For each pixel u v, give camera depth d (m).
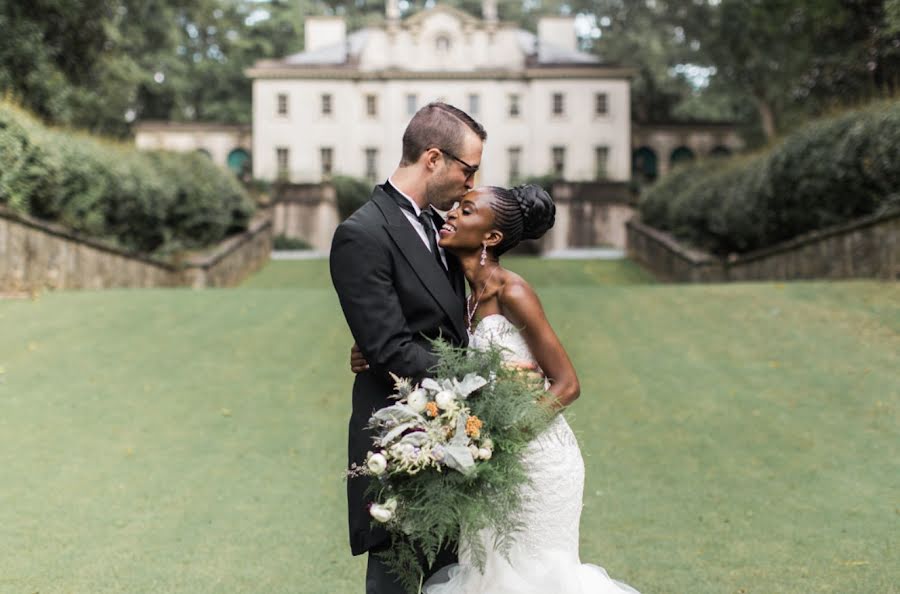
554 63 52.50
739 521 5.21
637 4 54.12
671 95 57.50
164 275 21.33
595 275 27.30
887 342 9.28
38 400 7.69
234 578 4.44
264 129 51.47
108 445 6.64
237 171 53.16
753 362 8.92
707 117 59.28
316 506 5.54
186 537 4.99
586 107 51.59
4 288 13.86
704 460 6.34
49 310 11.37
